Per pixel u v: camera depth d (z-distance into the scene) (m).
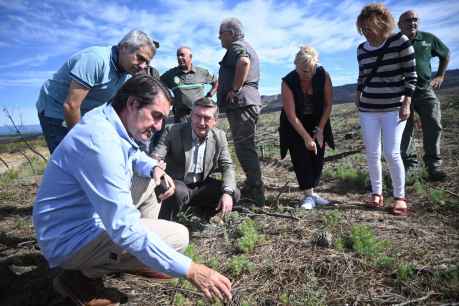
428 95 4.46
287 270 2.73
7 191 5.51
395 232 3.26
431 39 4.47
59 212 2.04
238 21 4.20
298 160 4.12
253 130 4.25
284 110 4.03
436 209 3.74
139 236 1.81
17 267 2.98
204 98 3.52
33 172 7.15
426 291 2.37
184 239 2.39
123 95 1.91
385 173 5.12
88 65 2.96
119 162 1.84
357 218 3.66
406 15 4.36
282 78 4.01
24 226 3.98
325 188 4.97
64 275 2.25
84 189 1.88
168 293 2.56
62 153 1.94
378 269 2.66
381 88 3.69
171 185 2.68
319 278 2.62
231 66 4.18
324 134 4.15
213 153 3.77
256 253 3.04
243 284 2.61
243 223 3.51
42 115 3.30
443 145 6.41
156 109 1.88
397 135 3.71
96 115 1.93
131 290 2.60
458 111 9.80
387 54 3.61
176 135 3.71
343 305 2.31
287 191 5.01
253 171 4.28
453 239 3.04
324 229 3.39
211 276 1.84
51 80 3.24
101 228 2.05
